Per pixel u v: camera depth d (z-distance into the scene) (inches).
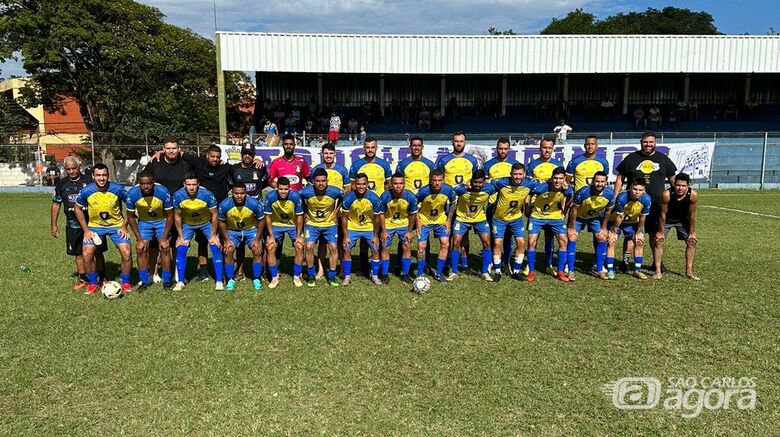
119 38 1059.3
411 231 302.0
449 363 192.4
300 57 926.4
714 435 149.2
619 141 917.2
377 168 331.3
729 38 979.9
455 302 263.7
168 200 279.1
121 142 962.1
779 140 985.5
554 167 328.2
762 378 181.8
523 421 155.6
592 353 201.6
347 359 195.5
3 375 182.9
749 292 278.5
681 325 230.8
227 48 903.1
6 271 322.7
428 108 1186.0
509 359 195.8
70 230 282.4
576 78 1190.9
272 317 240.2
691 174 845.2
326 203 289.7
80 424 153.9
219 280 287.1
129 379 179.9
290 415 157.6
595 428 152.5
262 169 335.6
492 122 1154.7
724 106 1163.9
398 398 167.6
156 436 147.6
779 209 616.1
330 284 298.7
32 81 1135.6
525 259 333.7
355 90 1164.5
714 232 455.8
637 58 978.1
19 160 927.7
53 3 993.5
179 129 1296.8
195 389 173.3
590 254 381.7
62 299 266.7
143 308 253.0
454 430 150.5
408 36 946.7
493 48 963.3
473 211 302.5
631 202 302.5
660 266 313.3
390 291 284.8
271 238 289.0
